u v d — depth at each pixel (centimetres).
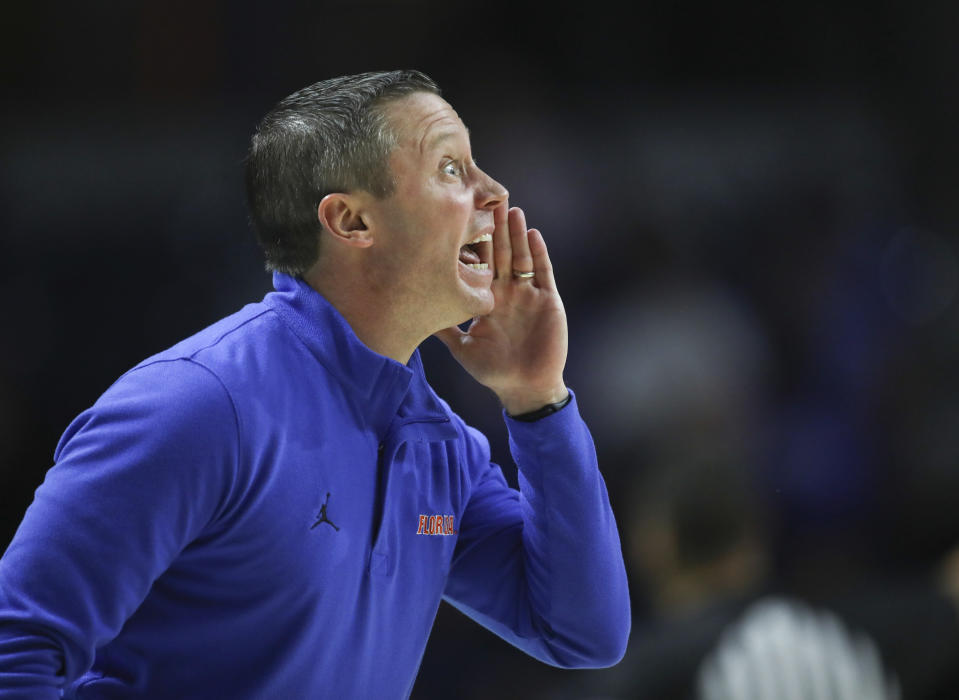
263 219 619
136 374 550
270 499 545
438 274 602
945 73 2705
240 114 2395
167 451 523
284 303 597
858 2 2745
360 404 593
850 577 823
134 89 2369
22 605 509
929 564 1412
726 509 802
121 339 2138
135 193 2236
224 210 2223
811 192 2597
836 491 2048
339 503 569
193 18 2392
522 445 666
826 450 2111
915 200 2597
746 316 2275
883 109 2712
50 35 2341
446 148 604
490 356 665
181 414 529
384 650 605
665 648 767
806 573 816
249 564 547
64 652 511
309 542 554
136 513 518
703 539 796
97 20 2355
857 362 2297
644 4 2653
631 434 1877
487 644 1786
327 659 571
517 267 665
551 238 2330
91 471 523
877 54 2758
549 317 663
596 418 1955
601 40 2636
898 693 768
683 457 839
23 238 2180
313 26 2466
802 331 2391
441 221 597
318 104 607
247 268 2177
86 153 2261
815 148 2645
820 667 756
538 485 660
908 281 2486
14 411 2003
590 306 2227
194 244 2198
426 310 610
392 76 612
